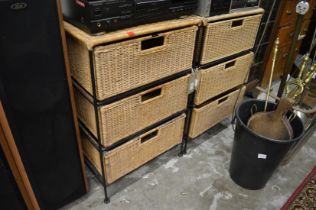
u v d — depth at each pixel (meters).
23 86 0.75
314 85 1.43
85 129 1.12
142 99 1.12
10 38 0.67
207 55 1.17
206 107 1.36
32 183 0.94
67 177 1.05
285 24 1.79
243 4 1.21
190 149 1.54
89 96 0.93
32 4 0.66
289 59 1.23
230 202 1.23
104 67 0.83
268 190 1.30
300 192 1.29
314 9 1.99
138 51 0.89
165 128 1.23
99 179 1.24
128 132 1.06
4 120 0.76
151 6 0.89
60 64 0.80
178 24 0.98
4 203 0.90
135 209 1.17
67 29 0.85
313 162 1.50
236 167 1.28
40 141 0.88
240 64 1.42
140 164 1.23
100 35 0.81
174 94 1.15
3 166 0.82
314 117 1.36
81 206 1.17
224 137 1.66
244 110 1.28
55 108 0.86
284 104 1.12
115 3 0.79
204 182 1.33
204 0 1.04
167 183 1.31
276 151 1.08
